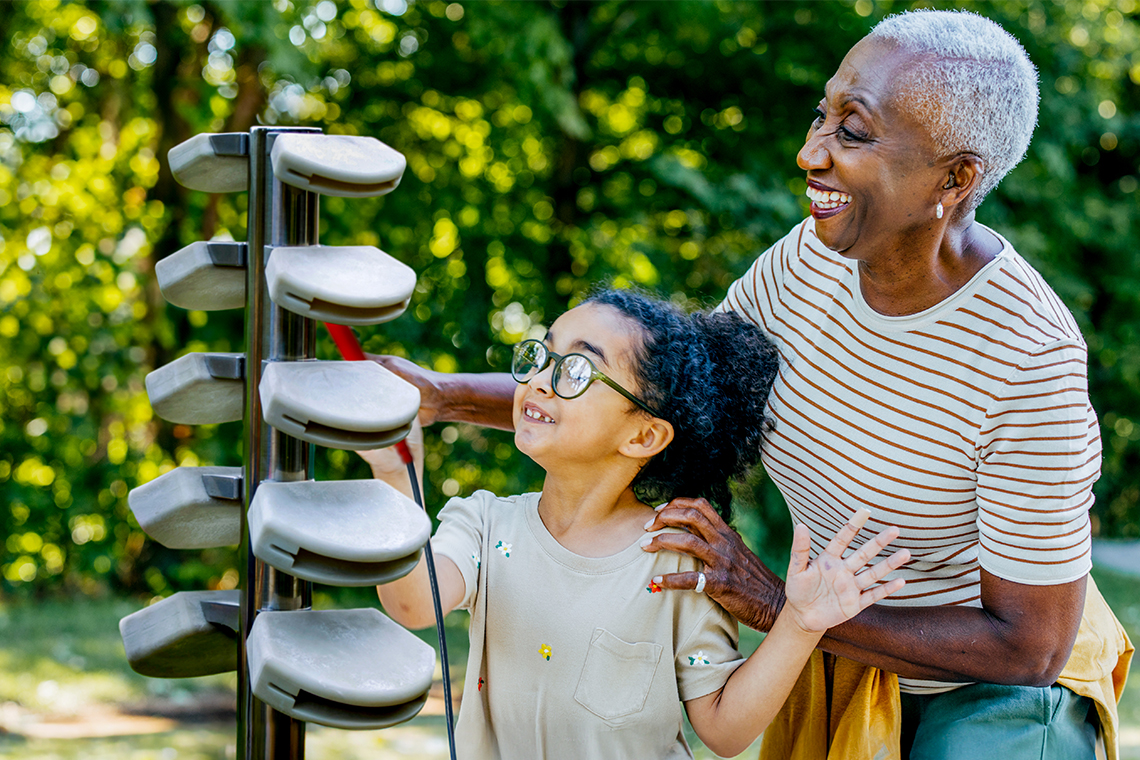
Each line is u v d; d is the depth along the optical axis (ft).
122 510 19.13
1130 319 22.72
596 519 4.33
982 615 4.25
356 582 2.84
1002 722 4.59
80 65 19.62
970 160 3.82
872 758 4.59
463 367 18.65
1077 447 4.10
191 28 18.30
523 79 17.25
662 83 19.99
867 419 4.42
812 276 4.58
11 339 19.11
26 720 11.41
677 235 19.61
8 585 19.24
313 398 2.88
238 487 3.29
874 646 4.26
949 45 3.76
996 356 4.14
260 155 3.22
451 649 14.20
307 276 2.94
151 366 19.11
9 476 19.34
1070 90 19.45
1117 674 5.10
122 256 18.90
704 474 4.57
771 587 4.17
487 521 4.36
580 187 19.77
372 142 3.18
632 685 4.13
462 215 19.63
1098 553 24.90
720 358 4.55
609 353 4.21
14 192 19.54
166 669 3.45
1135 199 22.53
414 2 18.88
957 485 4.37
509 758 4.26
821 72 19.20
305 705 2.82
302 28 16.02
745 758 8.76
